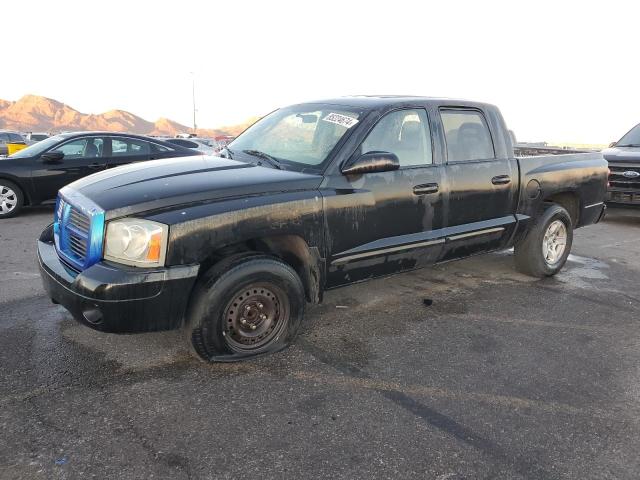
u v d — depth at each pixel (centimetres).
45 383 325
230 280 334
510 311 476
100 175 389
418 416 303
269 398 317
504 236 520
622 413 314
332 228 381
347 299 495
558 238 580
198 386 328
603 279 589
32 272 554
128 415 295
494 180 491
